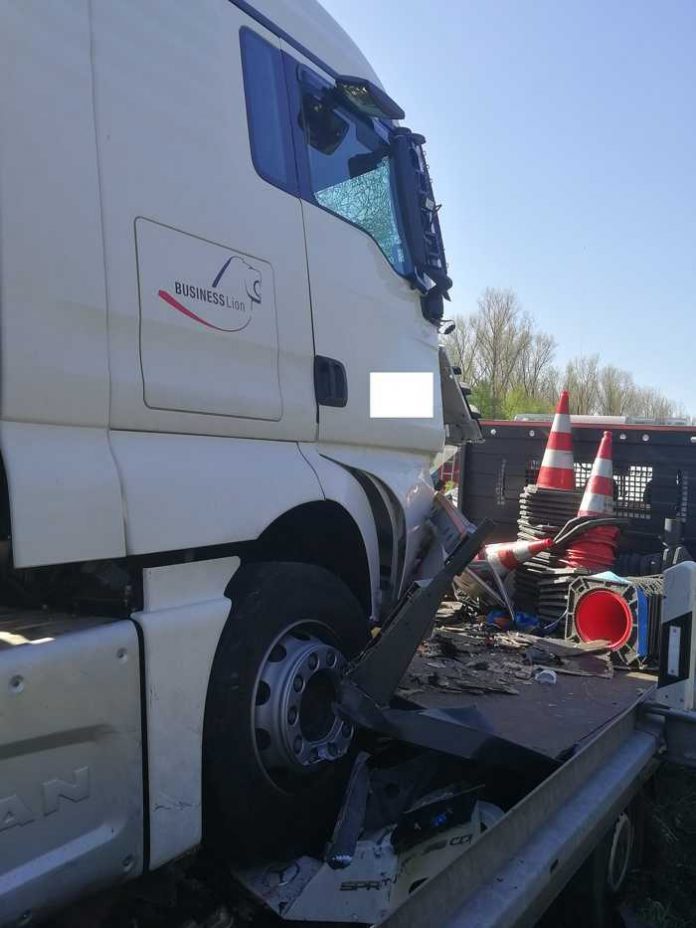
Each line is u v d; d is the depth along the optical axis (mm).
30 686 1699
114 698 1898
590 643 4527
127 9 2229
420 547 3598
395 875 2336
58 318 1943
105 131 2107
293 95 2918
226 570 2318
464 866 1908
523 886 1994
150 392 2176
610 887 2871
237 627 2354
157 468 2146
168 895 2197
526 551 5457
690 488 5797
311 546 3098
